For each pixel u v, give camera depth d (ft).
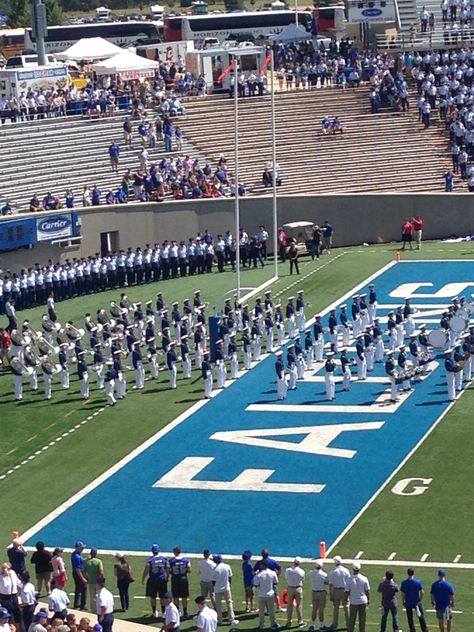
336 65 542.57
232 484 300.20
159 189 484.33
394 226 491.31
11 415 347.56
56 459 319.27
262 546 271.69
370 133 522.47
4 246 445.37
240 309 390.01
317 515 282.97
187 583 246.68
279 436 323.98
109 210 468.75
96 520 288.10
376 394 348.18
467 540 267.59
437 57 542.57
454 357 345.51
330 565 261.24
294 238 476.54
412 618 230.89
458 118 521.65
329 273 451.53
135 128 507.71
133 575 264.11
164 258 455.22
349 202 490.08
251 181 500.74
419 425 325.62
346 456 310.24
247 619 244.83
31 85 527.81
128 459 316.60
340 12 645.92
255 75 537.65
